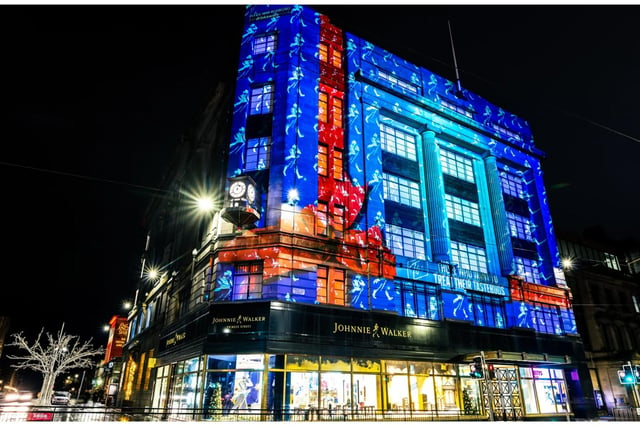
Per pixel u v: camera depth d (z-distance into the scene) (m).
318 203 23.89
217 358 19.56
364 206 25.12
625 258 46.88
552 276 33.38
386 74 30.84
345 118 27.17
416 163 30.02
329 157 25.44
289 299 20.38
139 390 35.78
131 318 51.81
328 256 22.39
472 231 30.86
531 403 26.70
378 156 27.28
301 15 28.28
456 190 31.47
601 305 39.69
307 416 17.89
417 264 25.78
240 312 19.80
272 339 19.05
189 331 22.67
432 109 31.64
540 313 31.00
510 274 30.09
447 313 25.52
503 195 34.84
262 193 22.97
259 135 24.56
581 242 43.41
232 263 21.70
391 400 21.17
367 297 22.72
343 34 30.05
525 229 34.91
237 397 18.53
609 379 36.16
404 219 27.31
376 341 21.69
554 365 28.77
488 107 36.66
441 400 22.61
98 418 24.41
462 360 23.39
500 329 27.31
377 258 24.06
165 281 35.69
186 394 21.22
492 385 21.83
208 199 27.25
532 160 37.62
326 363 20.08
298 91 25.48
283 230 21.70
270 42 27.58
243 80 26.20
